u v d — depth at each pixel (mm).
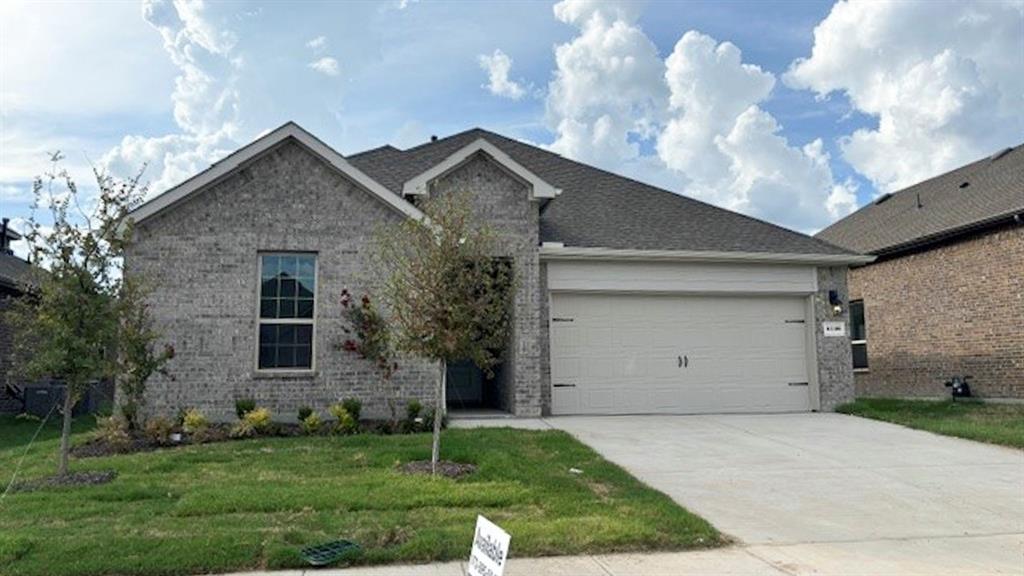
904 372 19047
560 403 13984
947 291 17750
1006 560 5988
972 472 9242
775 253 14773
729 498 7926
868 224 22703
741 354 14797
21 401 17578
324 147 12719
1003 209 16047
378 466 9039
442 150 17109
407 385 12625
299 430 11742
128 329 9922
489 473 8570
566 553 6008
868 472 9195
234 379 12258
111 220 8656
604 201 16578
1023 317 15617
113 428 10812
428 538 6070
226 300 12391
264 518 6766
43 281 8359
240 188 12664
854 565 5824
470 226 11773
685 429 12219
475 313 9125
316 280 12727
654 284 14453
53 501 7316
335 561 5680
